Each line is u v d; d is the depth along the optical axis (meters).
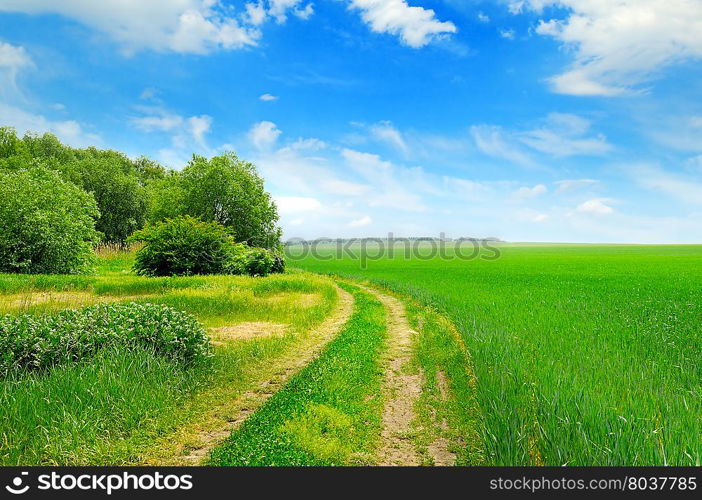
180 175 46.22
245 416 7.36
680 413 5.86
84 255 30.31
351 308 19.08
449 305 16.86
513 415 5.88
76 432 5.92
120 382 7.25
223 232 29.55
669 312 14.44
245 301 16.83
